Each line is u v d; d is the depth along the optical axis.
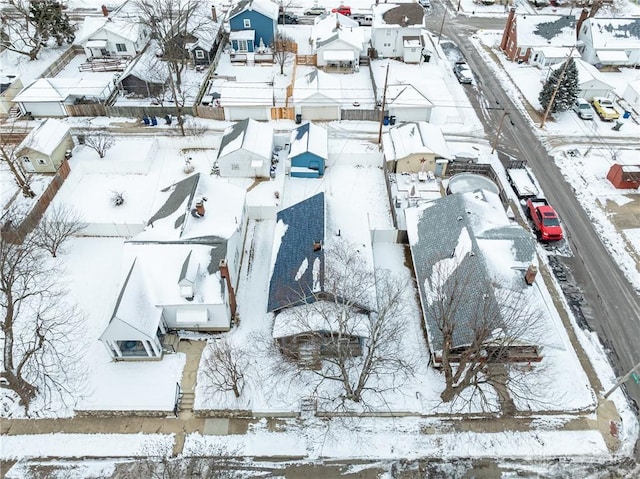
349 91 67.81
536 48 73.44
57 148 52.94
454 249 38.53
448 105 64.50
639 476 30.72
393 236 44.81
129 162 52.66
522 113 63.88
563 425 33.03
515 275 36.59
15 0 83.06
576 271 43.16
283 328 34.94
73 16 88.44
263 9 74.94
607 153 56.91
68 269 42.56
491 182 50.28
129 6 79.88
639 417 33.38
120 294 34.25
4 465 31.36
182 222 39.50
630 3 95.25
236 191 45.47
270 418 33.53
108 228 45.25
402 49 75.44
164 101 64.94
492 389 34.47
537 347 35.75
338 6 92.94
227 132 55.31
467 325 33.88
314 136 53.31
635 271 43.25
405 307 39.53
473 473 30.97
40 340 32.47
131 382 34.75
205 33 74.56
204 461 31.48
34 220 45.53
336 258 37.19
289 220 42.47
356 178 52.94
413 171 53.19
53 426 33.00
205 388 34.41
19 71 69.44
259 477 30.80
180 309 35.94
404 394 34.28
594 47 72.19
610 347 37.41
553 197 50.69
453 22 88.62
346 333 31.78
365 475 30.95
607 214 48.81
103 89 62.53
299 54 76.38
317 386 32.69
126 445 32.16
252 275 42.34
